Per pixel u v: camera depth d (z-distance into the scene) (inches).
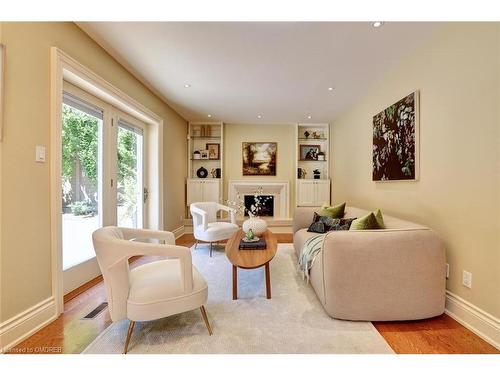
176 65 106.7
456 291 71.7
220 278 101.8
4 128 57.2
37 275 65.2
